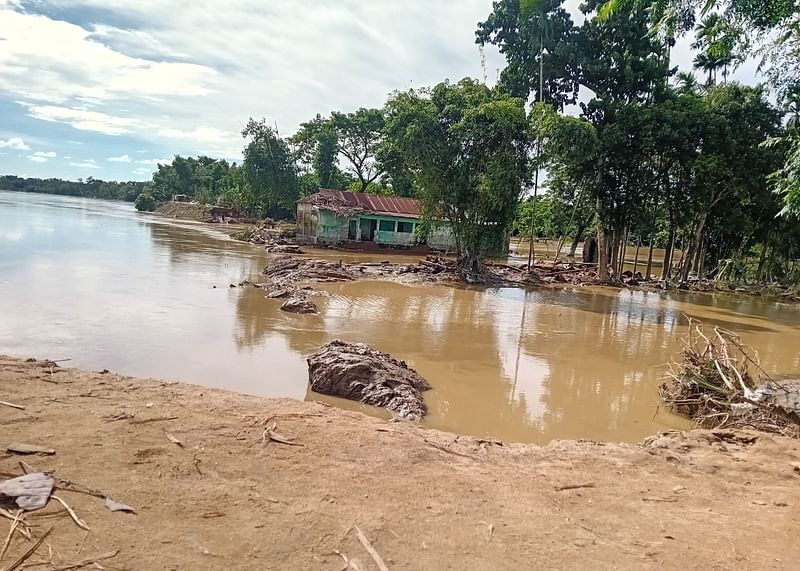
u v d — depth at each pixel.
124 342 11.70
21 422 5.54
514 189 27.17
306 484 4.95
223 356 11.35
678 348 15.78
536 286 28.86
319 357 10.13
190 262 26.31
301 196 56.25
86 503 4.22
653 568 4.17
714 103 31.08
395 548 4.07
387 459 5.72
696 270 37.66
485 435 8.54
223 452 5.40
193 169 96.31
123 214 69.00
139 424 5.82
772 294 32.41
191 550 3.78
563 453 6.66
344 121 54.22
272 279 22.70
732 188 30.34
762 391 10.24
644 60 30.25
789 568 4.32
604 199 32.00
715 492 5.83
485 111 26.00
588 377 12.31
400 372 10.30
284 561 3.77
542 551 4.26
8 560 3.45
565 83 32.31
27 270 19.53
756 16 8.41
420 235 39.50
